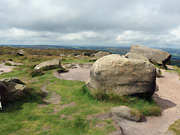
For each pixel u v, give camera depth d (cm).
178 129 611
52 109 763
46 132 535
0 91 757
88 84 1016
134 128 611
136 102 828
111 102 830
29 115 669
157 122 692
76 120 627
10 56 4162
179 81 1619
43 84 1319
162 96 1113
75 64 2559
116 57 977
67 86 1254
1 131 519
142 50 2847
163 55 2650
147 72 852
